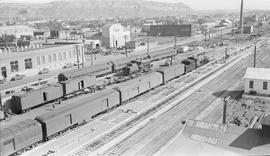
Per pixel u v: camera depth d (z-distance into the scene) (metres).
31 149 29.50
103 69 67.81
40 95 44.41
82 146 30.17
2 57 64.19
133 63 70.69
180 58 88.94
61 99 49.03
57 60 80.12
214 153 24.47
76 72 60.31
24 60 70.31
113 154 28.23
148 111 40.72
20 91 53.97
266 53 93.25
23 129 28.59
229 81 58.03
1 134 26.94
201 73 67.56
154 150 28.59
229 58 87.12
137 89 47.34
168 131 33.28
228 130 28.02
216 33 181.62
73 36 139.12
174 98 47.06
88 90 53.06
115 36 126.94
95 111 37.78
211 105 42.75
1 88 56.50
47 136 30.91
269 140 25.94
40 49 75.88
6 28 145.12
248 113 38.66
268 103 42.59
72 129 34.69
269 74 46.97
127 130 34.03
